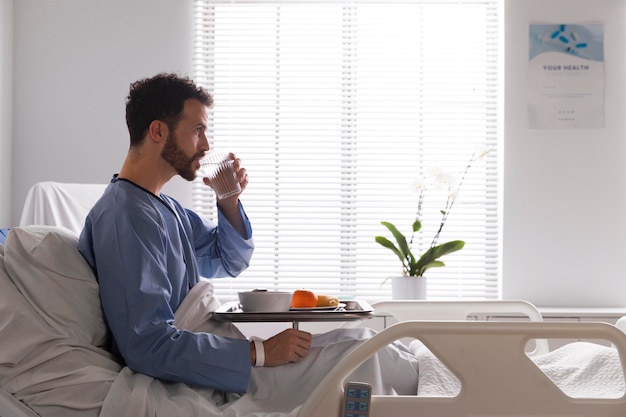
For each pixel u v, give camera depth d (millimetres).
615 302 3559
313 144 3715
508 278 3584
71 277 1594
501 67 3635
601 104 3570
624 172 3570
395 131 3711
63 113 3590
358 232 3691
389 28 3725
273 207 3695
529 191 3586
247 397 1532
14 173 3582
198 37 3666
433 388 1560
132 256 1561
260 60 3715
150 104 1718
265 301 1665
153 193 1728
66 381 1479
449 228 3684
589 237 3574
